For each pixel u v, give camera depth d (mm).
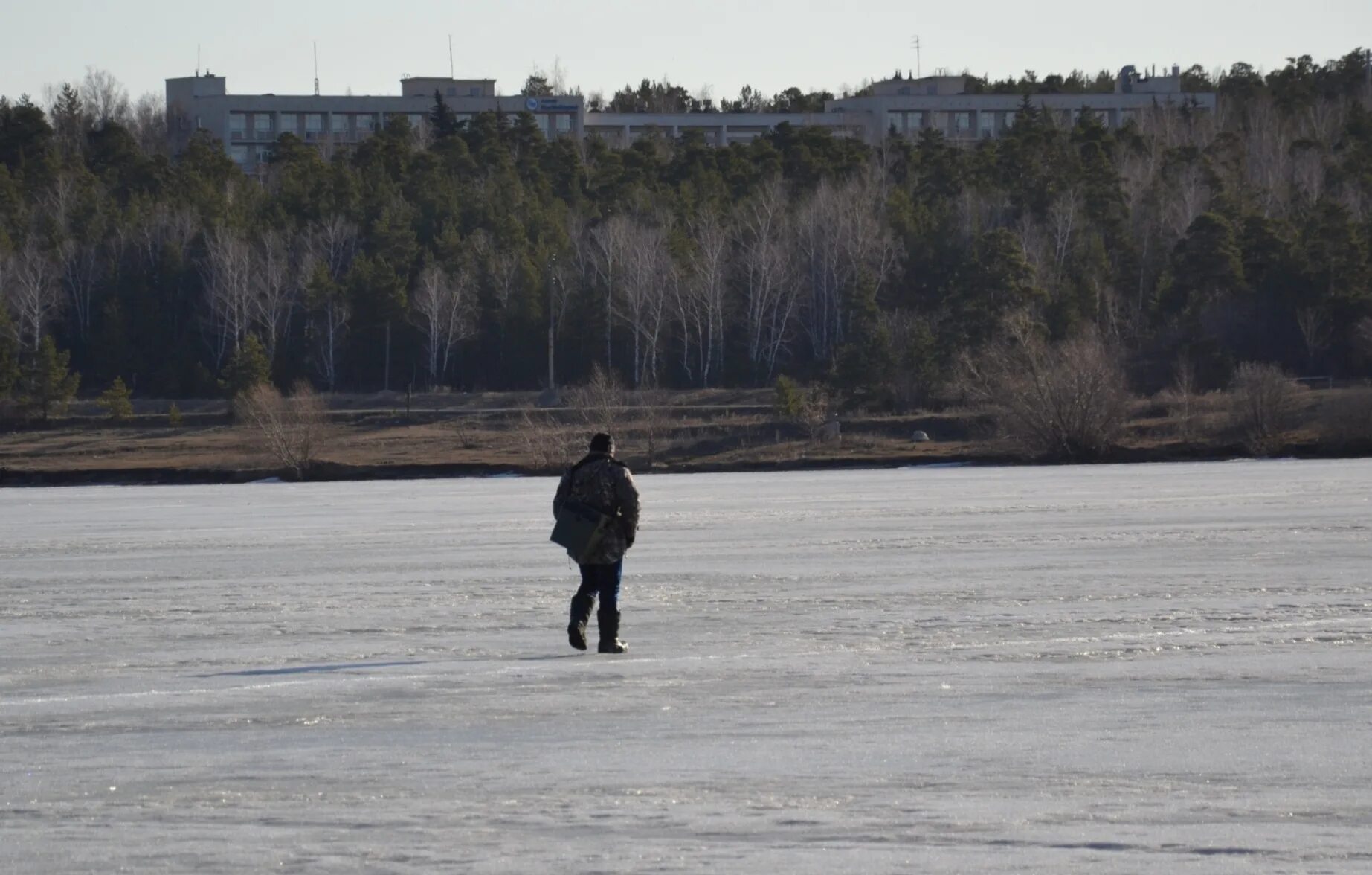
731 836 13281
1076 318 167000
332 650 25250
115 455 136250
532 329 190250
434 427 144125
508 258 197125
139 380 187875
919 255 190625
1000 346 136250
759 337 187250
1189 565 37906
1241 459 115375
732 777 15445
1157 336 168500
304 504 83562
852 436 133375
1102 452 119188
